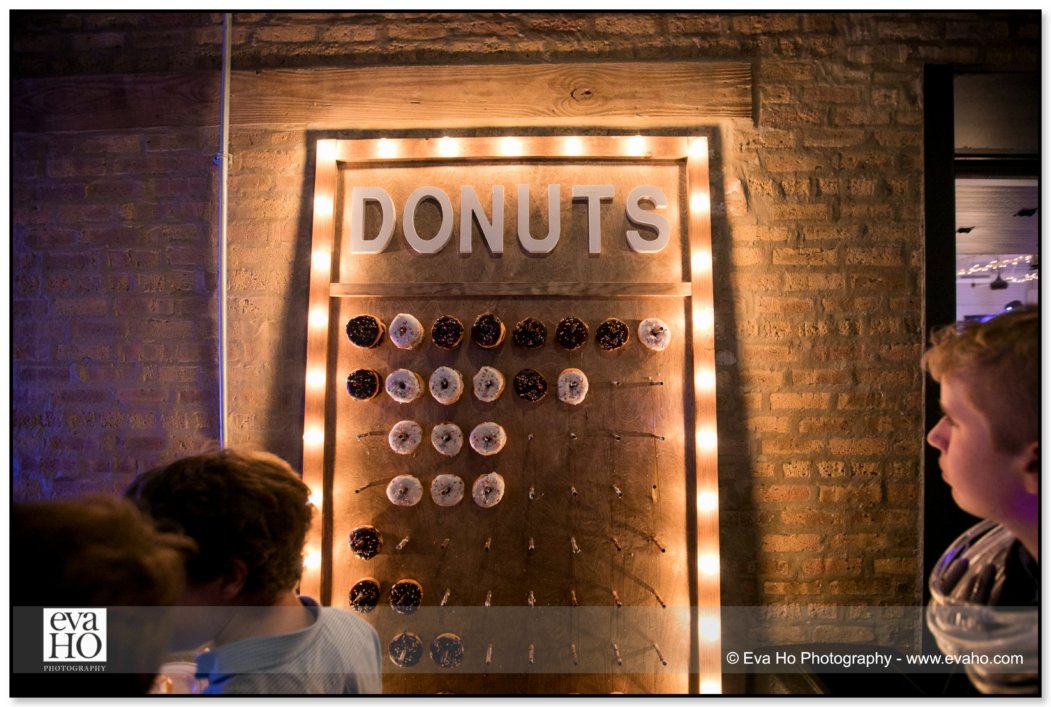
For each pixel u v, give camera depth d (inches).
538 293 81.0
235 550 44.2
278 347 83.2
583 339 79.4
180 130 84.9
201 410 83.8
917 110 81.7
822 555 80.2
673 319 81.4
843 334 80.9
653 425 80.6
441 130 84.0
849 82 82.1
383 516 80.9
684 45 82.8
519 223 81.5
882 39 82.1
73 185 85.3
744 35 82.7
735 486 80.6
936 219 81.0
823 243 81.4
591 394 81.0
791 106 82.2
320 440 80.0
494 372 79.4
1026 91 83.5
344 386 82.2
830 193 81.7
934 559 79.0
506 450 80.9
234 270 83.7
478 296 82.0
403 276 82.7
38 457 84.3
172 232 84.7
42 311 84.7
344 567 80.6
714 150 82.4
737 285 81.5
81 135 85.4
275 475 49.6
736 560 80.2
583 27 83.4
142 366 84.2
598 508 80.1
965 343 47.3
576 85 82.9
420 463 81.0
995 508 45.9
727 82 82.1
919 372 80.3
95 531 33.6
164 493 45.2
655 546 79.8
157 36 85.3
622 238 82.4
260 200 84.0
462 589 79.8
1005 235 99.7
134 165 85.0
